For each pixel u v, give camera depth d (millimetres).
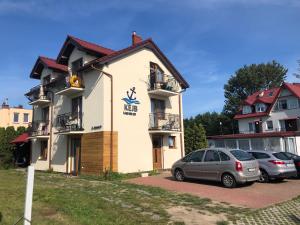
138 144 19250
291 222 7195
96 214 7500
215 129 63156
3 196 9625
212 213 8008
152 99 21250
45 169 23297
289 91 41719
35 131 24906
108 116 17797
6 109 48875
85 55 20016
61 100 22188
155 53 21953
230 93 64875
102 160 17141
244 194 10727
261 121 45656
